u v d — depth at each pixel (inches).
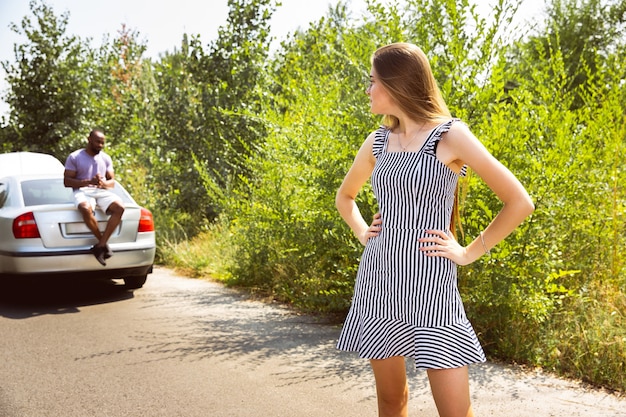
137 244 307.4
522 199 93.8
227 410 158.6
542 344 196.7
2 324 251.6
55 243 284.2
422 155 96.0
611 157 236.4
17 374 187.6
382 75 99.8
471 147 94.0
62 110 644.7
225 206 351.9
